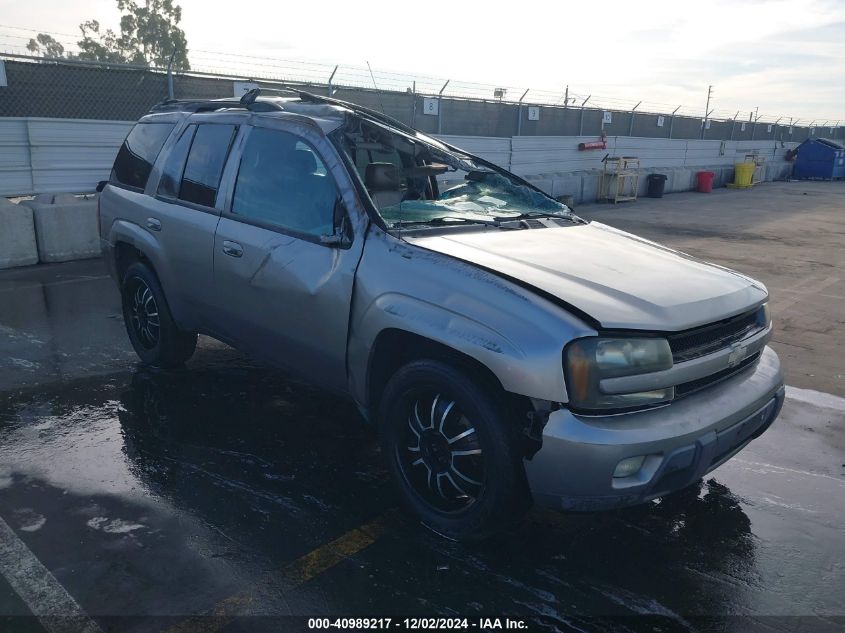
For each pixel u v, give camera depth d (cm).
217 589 275
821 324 741
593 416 270
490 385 287
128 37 3619
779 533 337
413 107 1575
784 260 1134
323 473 373
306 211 367
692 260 377
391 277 318
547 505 278
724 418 292
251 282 384
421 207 374
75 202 915
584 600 279
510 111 1878
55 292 746
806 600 286
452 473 306
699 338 300
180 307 454
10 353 547
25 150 1034
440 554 305
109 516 322
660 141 2562
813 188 2909
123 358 543
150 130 494
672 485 284
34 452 383
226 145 420
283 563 293
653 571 301
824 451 435
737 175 2844
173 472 367
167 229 445
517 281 292
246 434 416
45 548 296
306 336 362
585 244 365
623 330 272
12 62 1006
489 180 435
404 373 312
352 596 275
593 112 2189
